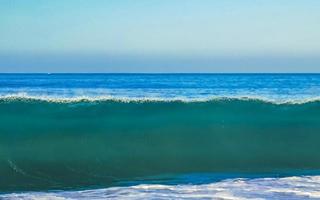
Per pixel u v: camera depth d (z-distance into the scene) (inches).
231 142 548.1
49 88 2119.8
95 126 539.5
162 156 521.7
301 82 2883.9
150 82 2910.9
